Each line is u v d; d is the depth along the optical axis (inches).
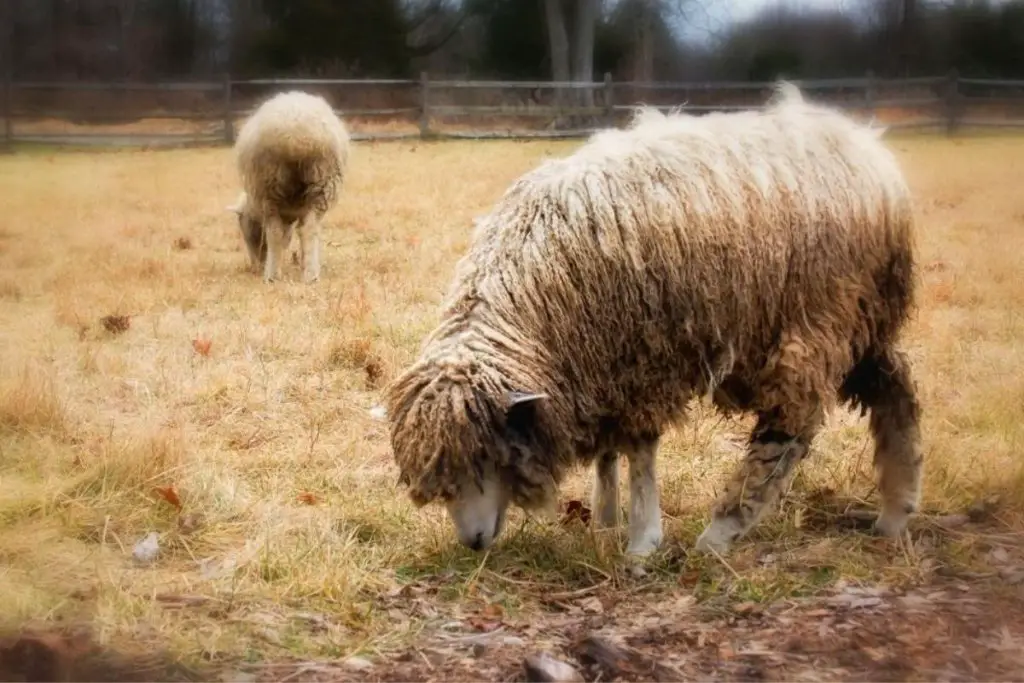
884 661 146.3
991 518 198.5
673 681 143.0
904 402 195.0
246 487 219.8
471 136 1065.5
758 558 182.7
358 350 308.7
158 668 147.6
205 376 291.7
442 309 182.5
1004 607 161.5
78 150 927.0
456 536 191.5
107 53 753.6
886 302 191.0
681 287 173.9
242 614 164.9
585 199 176.4
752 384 184.2
